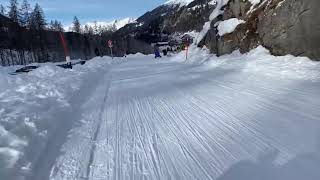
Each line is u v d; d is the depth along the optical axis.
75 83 14.33
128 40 123.38
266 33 16.30
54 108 9.15
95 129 7.84
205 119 8.07
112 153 6.23
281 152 5.68
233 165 5.37
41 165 5.74
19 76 16.02
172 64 26.12
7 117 7.55
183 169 5.37
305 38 13.45
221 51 21.02
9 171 5.10
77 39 99.44
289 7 14.32
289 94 9.52
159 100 10.75
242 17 19.44
